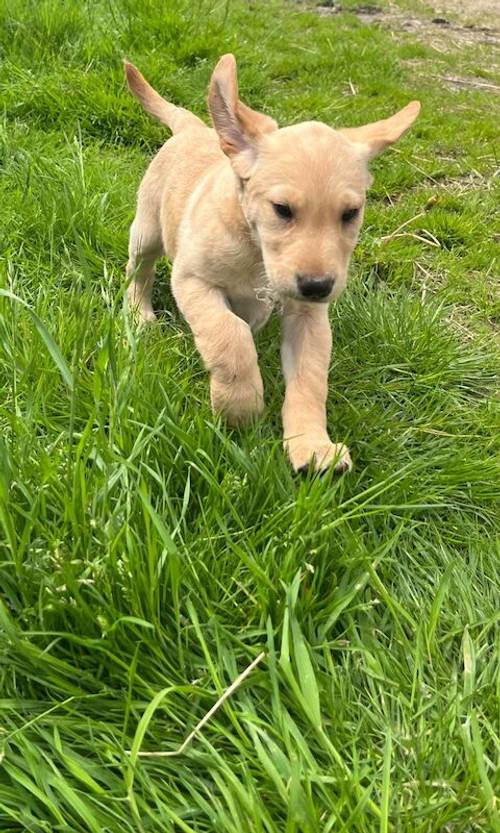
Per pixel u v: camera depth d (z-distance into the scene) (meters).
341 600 0.43
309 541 0.44
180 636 0.39
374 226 0.91
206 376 0.62
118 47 1.10
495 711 0.40
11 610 0.39
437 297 0.80
